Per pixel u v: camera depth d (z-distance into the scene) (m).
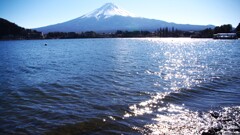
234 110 15.71
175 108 16.48
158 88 22.98
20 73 34.22
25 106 17.41
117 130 12.76
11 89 23.33
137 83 25.66
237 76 29.08
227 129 12.47
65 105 17.55
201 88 22.67
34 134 12.49
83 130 12.84
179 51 82.69
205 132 12.10
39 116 15.14
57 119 14.51
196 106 16.84
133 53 71.50
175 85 24.34
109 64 43.25
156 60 51.25
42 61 51.09
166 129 12.82
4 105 17.72
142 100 18.66
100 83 25.80
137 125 13.40
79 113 15.55
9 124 13.87
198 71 34.44
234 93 20.55
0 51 88.75
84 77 29.62
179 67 39.44
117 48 98.75
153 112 15.68
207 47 106.50
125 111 15.91
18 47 120.62
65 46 124.00
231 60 49.84
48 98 19.72
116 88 23.17
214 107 16.48
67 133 12.55
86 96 20.17
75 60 51.59
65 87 23.91
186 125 13.29
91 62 46.97
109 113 15.50
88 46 118.69
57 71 35.62
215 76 29.44
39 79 28.86
